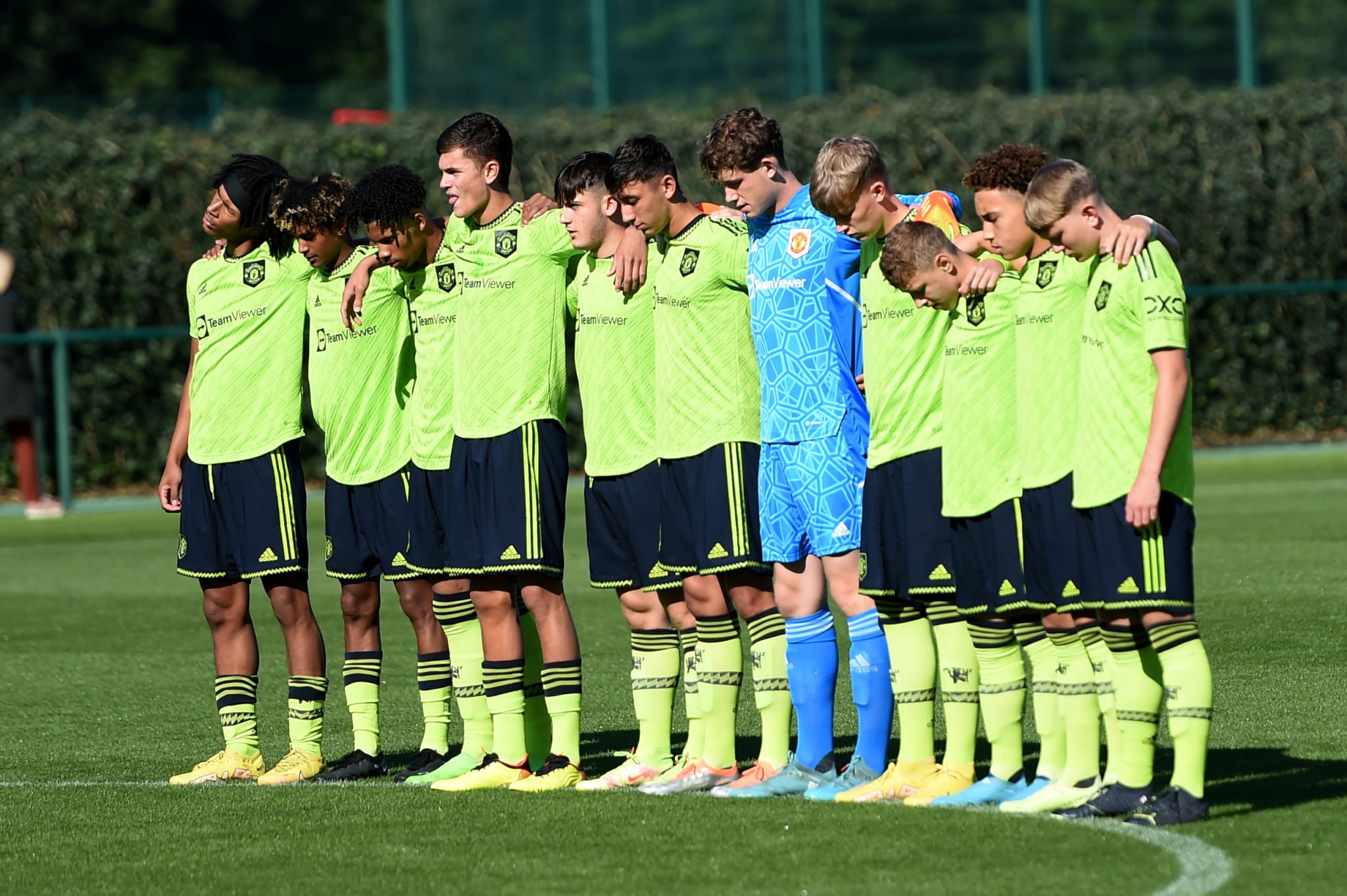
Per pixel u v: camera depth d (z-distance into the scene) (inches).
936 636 815.1
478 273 863.1
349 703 920.3
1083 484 729.0
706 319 829.2
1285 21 3508.9
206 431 919.0
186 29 5556.1
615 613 1435.8
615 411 854.5
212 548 920.9
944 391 780.0
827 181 789.2
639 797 819.4
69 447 2394.2
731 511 823.1
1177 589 712.4
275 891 676.7
